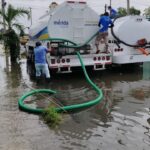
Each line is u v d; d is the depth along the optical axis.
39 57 11.88
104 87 11.18
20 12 17.89
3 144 6.11
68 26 12.69
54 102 9.24
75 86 11.42
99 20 13.05
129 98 9.62
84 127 7.15
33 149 5.90
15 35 17.95
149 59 13.98
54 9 13.42
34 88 11.06
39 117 7.82
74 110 8.48
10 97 9.70
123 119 7.73
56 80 12.56
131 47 13.76
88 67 13.73
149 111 8.34
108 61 13.25
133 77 13.11
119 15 14.76
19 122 7.42
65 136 6.60
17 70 15.00
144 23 13.81
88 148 6.01
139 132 6.88
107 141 6.37
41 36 13.23
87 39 13.05
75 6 12.65
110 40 13.43
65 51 12.32
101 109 8.55
